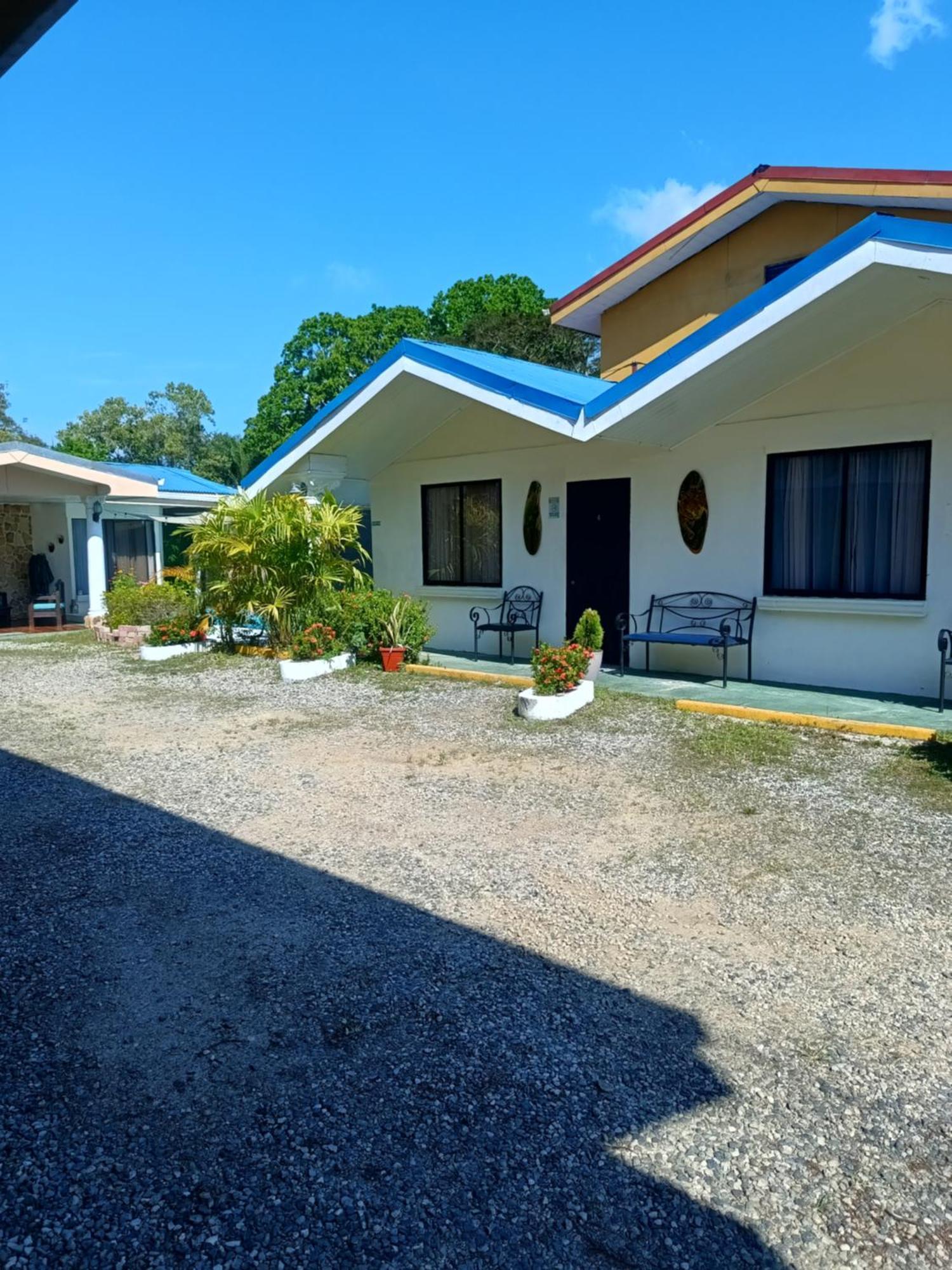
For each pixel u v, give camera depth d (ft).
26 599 67.26
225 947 12.82
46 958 12.53
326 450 40.11
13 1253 7.39
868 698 26.86
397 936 13.07
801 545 29.48
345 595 38.63
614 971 11.98
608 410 27.73
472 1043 10.36
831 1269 7.26
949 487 25.90
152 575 69.31
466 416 39.29
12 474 53.06
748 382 27.84
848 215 36.63
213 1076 9.77
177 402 180.96
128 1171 8.34
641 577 33.71
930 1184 8.15
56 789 20.92
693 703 26.50
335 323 131.75
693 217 39.65
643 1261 7.35
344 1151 8.60
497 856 16.16
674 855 15.98
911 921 13.28
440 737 24.91
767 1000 11.21
